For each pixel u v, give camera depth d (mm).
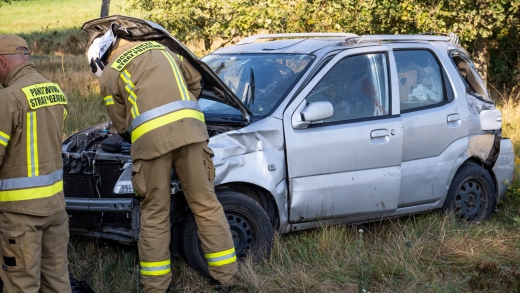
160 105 3615
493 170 5453
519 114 8805
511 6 8883
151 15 9523
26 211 3129
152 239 3725
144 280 3752
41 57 18219
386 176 4656
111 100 3764
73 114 8242
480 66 10281
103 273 4070
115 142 4234
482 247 4754
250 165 4191
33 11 37562
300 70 4598
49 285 3379
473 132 5234
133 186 3729
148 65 3674
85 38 21625
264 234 4238
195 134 3656
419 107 4957
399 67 4961
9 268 3168
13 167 3121
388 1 8375
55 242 3361
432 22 8508
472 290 4117
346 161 4500
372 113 4691
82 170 4082
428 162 4930
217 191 4164
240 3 8930
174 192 3857
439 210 5215
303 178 4383
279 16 8477
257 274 4062
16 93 3098
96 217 4020
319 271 4281
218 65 5066
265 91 4551
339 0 8453
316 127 4441
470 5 8680
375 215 4770
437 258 4609
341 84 4633
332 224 4648
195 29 9477
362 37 4871
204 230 3854
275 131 4285
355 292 4020
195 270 4113
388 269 4301
